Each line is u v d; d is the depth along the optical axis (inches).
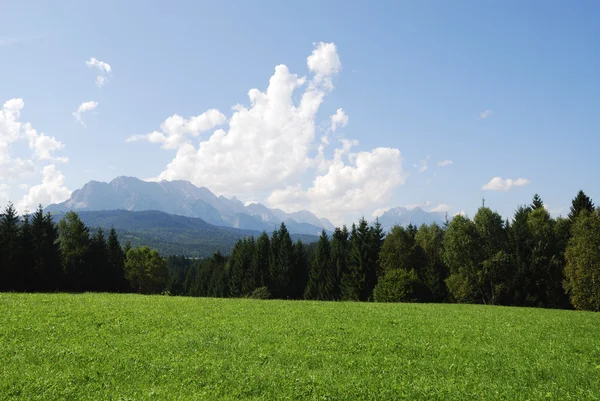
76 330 768.3
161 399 422.6
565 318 1207.6
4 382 457.4
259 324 914.7
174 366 546.3
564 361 637.3
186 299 1480.1
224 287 4151.1
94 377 492.4
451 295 2827.3
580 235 2030.0
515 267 2536.9
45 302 1124.5
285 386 480.7
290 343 721.0
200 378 502.3
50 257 2539.4
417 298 2474.2
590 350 731.4
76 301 1197.1
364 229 3321.9
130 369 529.3
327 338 776.9
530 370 581.0
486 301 2652.6
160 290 4183.1
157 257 4033.0
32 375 485.7
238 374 519.5
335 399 448.5
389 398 455.5
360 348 708.7
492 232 2630.4
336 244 3718.0
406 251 3075.8
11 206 2456.9
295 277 3636.8
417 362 621.0
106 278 3061.0
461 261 2630.4
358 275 3070.9
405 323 1006.4
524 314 1312.7
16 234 2438.5
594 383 520.1
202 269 5167.3
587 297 1974.7
